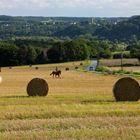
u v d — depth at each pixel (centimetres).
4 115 2302
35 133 1792
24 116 2302
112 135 1752
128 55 17362
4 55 15112
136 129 1880
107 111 2439
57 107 2670
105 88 5203
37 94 4047
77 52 16912
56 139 1683
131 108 2644
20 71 11238
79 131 1836
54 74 8519
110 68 12356
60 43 16888
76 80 7112
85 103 3075
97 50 18388
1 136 1734
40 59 15825
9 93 4381
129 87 3453
